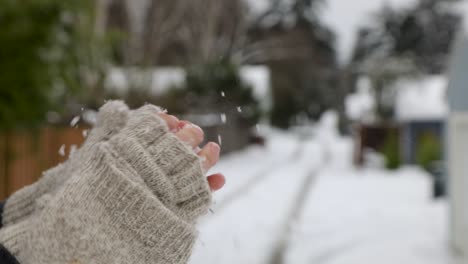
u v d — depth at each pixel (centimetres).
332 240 886
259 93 2289
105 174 68
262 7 3603
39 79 466
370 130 2753
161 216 67
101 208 67
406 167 2398
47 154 562
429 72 4784
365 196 1471
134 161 71
